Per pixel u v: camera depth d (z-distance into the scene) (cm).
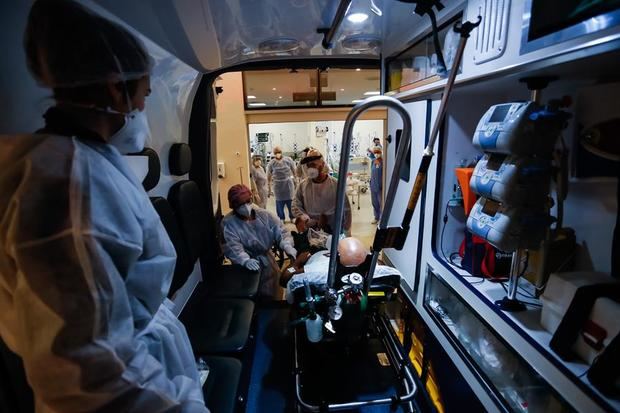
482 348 114
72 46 56
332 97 418
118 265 60
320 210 276
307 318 118
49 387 53
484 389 105
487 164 103
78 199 53
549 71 77
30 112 81
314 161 265
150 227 71
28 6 80
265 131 766
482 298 109
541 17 71
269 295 248
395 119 186
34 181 51
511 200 91
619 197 86
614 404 67
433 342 142
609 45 56
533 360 86
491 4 88
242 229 238
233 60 193
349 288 109
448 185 137
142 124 78
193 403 72
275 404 159
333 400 129
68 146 57
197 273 221
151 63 75
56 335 51
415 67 150
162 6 107
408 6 119
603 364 70
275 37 156
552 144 88
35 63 58
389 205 92
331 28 129
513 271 99
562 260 106
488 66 91
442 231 141
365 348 150
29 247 50
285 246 240
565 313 82
